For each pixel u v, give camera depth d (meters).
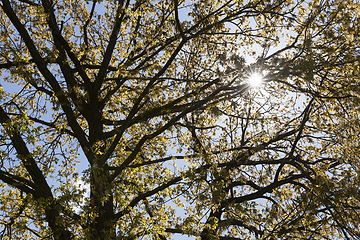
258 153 9.25
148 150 10.86
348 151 7.72
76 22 10.58
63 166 10.00
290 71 6.83
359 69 7.22
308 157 10.77
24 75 7.64
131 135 11.00
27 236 9.44
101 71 8.37
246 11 8.45
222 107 10.92
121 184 8.93
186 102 9.16
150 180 10.09
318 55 7.17
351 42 7.24
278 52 8.23
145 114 8.02
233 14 8.41
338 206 7.07
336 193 6.91
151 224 7.94
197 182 8.04
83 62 10.32
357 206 7.66
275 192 9.39
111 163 9.74
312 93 7.32
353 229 7.19
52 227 6.93
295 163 8.74
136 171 10.55
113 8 10.50
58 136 9.76
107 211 7.64
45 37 9.52
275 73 7.18
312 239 9.10
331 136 9.10
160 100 9.44
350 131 7.84
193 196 8.68
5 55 8.09
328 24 7.39
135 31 10.79
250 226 9.01
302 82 7.33
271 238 8.54
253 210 8.62
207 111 9.11
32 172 7.42
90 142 8.53
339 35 7.17
